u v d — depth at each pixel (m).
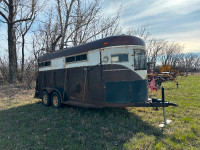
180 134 3.95
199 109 6.18
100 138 3.94
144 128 4.48
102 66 5.22
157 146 3.39
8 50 16.03
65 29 15.30
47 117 5.70
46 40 17.80
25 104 8.09
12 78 15.80
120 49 5.04
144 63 5.32
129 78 5.00
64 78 6.77
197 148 3.35
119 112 5.88
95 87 5.48
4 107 7.54
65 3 15.20
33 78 14.85
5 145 3.74
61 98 6.75
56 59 7.22
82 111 6.15
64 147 3.51
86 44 5.80
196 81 16.98
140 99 5.12
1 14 14.90
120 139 3.79
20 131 4.57
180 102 7.31
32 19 17.34
